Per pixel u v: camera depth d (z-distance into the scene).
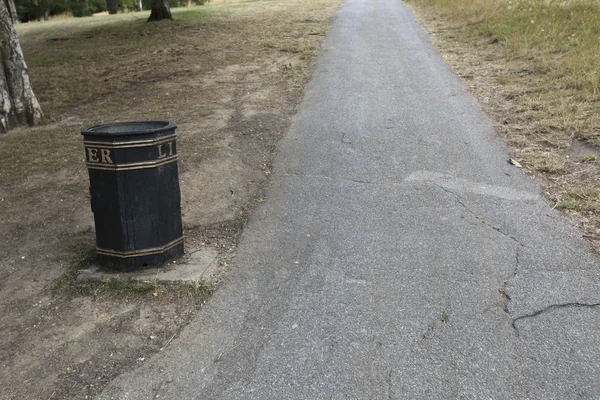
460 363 3.10
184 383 3.10
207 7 25.38
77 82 11.49
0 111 8.28
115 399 3.02
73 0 45.69
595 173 5.53
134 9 46.00
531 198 5.18
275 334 3.46
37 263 4.54
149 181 4.08
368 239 4.61
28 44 17.33
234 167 6.33
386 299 3.75
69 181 6.10
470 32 13.49
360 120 7.76
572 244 4.33
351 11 20.12
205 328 3.59
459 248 4.37
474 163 6.09
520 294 3.72
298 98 9.16
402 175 5.90
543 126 6.89
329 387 2.98
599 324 3.38
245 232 4.91
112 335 3.58
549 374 2.98
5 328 3.73
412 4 21.30
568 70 8.88
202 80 10.87
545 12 12.94
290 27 16.59
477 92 8.70
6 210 5.47
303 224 4.98
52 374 3.26
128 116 8.66
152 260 4.21
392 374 3.04
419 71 10.30
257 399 2.93
